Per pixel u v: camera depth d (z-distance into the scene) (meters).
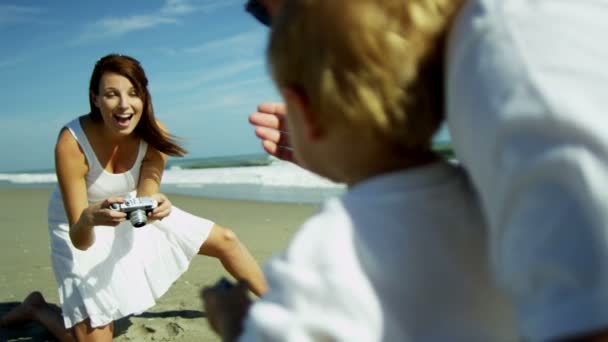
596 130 0.54
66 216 2.92
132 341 3.03
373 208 0.79
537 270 0.58
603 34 0.61
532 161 0.58
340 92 0.78
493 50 0.65
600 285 0.53
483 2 0.70
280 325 0.73
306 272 0.75
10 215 8.62
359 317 0.72
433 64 0.78
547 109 0.57
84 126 2.97
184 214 3.10
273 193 11.42
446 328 0.77
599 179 0.53
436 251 0.78
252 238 5.68
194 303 3.60
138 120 2.96
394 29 0.76
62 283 2.80
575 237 0.54
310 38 0.81
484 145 0.65
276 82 0.89
